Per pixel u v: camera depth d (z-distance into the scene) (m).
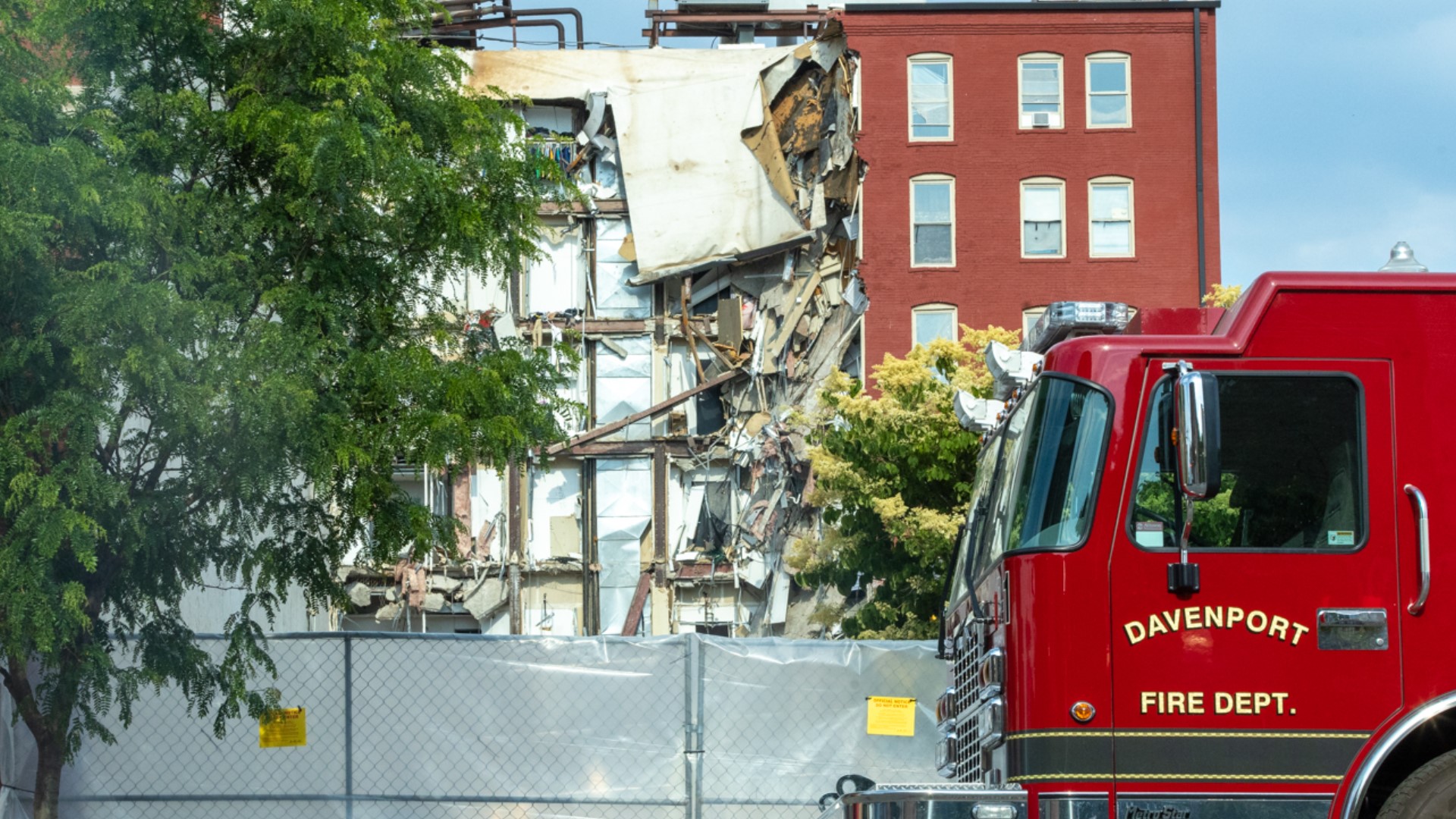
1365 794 31.20
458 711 55.59
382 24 48.41
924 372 94.62
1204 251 162.38
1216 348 31.89
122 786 54.47
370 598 162.00
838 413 101.56
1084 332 35.34
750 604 165.50
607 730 55.78
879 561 95.88
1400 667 30.73
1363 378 31.78
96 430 40.41
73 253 42.09
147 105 43.16
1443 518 31.17
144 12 43.62
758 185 167.88
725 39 182.62
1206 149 164.12
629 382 169.38
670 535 166.88
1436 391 31.66
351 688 55.50
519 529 166.00
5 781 52.72
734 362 166.88
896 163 164.25
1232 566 31.03
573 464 169.25
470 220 46.12
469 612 164.62
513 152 51.75
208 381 40.44
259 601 45.84
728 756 55.69
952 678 39.78
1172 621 30.92
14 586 38.50
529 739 55.59
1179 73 164.75
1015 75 165.25
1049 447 32.09
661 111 169.88
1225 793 30.44
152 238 41.75
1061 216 163.62
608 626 166.25
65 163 39.03
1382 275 32.22
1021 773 31.05
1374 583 31.00
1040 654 31.03
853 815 32.09
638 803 55.41
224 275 42.88
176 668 44.88
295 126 42.69
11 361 39.44
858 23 165.62
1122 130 164.12
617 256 171.25
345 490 44.31
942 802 31.02
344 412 43.03
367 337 45.75
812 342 165.62
